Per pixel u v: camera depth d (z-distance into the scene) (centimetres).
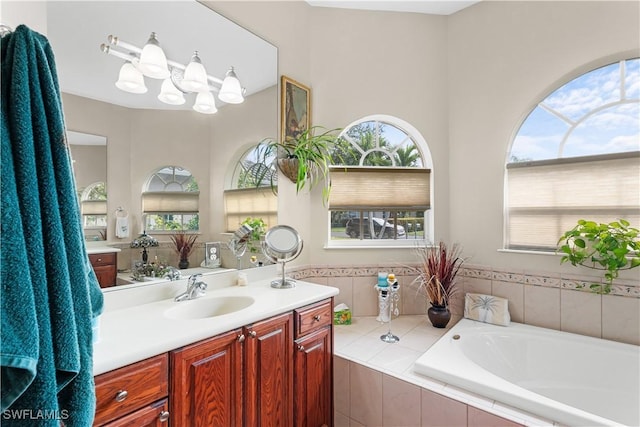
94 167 135
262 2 211
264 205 210
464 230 258
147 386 99
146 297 150
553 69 218
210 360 117
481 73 250
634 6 190
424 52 267
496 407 134
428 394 150
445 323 233
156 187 156
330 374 179
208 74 177
